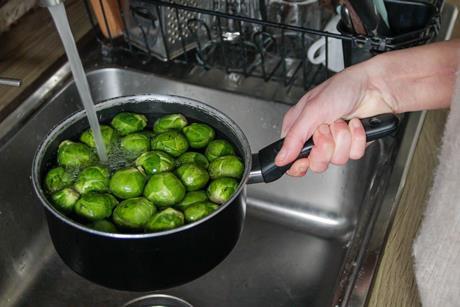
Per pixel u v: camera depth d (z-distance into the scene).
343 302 0.57
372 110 0.69
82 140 0.62
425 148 0.79
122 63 0.89
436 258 0.50
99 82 0.89
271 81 0.87
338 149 0.61
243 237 0.86
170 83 0.87
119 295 0.78
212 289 0.79
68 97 0.84
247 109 0.85
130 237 0.48
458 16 1.04
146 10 0.85
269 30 0.90
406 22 0.80
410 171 0.76
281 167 0.60
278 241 0.86
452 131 0.46
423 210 0.70
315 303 0.78
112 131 0.63
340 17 0.81
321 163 0.62
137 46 0.92
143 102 0.64
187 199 0.60
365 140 0.61
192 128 0.63
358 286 0.58
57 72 0.84
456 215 0.47
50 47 0.89
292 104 0.83
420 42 0.76
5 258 0.77
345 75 0.67
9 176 0.77
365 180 0.82
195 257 0.52
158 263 0.51
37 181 0.53
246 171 0.54
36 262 0.81
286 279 0.81
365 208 0.70
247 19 0.78
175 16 0.86
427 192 0.73
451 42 0.67
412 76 0.66
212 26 0.91
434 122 0.84
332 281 0.81
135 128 0.64
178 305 0.77
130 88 0.90
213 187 0.59
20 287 0.79
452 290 0.51
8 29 0.92
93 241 0.49
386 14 0.79
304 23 0.88
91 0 0.88
